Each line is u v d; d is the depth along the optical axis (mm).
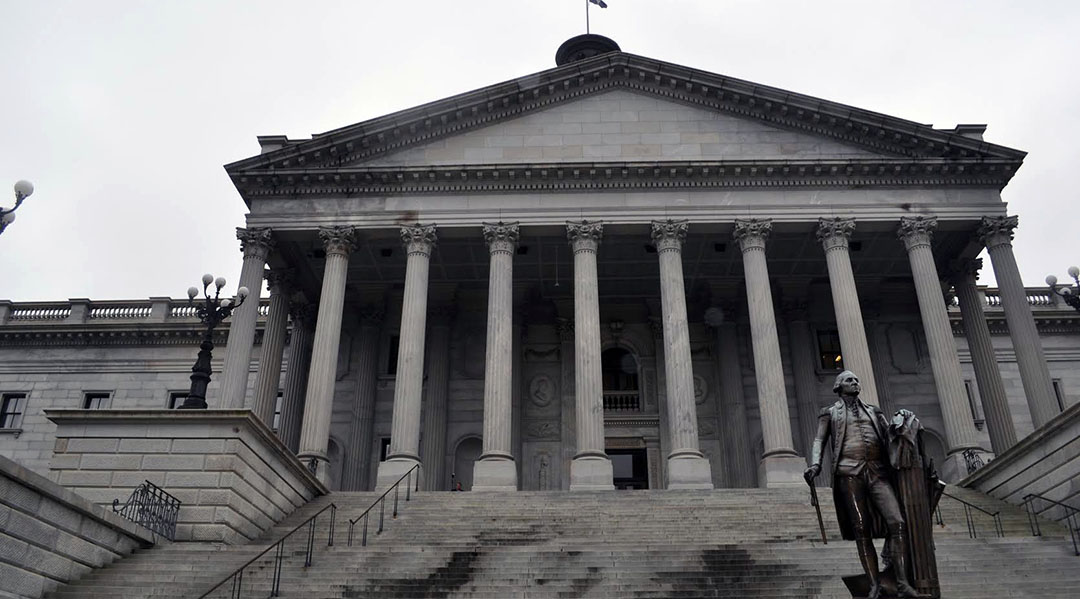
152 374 45969
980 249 36000
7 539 14672
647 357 41344
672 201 34031
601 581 16875
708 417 39781
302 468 24844
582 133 35531
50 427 45031
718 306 40500
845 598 15594
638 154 34969
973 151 33750
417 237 33594
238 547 19609
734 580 16828
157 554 18453
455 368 40562
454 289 40719
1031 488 23125
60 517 16078
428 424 38406
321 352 31922
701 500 25328
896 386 40062
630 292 41594
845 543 19469
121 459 20562
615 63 35906
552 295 41750
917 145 34094
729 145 35062
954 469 29625
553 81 35781
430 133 35469
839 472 10281
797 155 34781
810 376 39062
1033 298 45969
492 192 34406
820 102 34406
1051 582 16047
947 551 18531
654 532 21766
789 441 29984
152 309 47906
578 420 30578
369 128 34656
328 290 32938
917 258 33062
